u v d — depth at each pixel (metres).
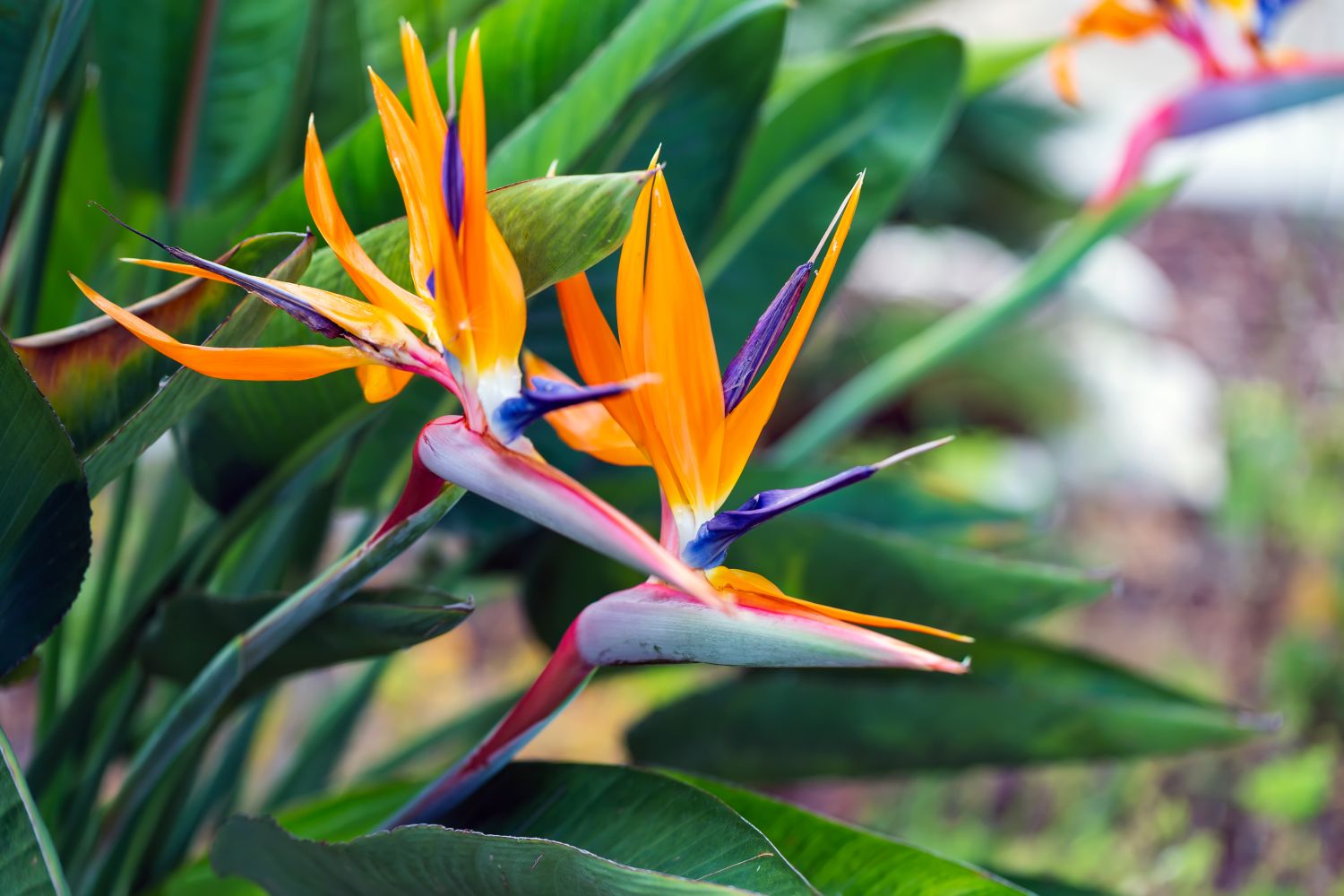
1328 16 6.18
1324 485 5.62
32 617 1.76
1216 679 5.27
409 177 1.64
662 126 1.98
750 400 1.65
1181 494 6.46
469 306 1.60
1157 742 2.21
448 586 2.19
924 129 2.22
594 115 1.89
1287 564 5.52
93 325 1.71
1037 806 4.63
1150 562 6.07
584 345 1.66
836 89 2.18
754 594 1.63
